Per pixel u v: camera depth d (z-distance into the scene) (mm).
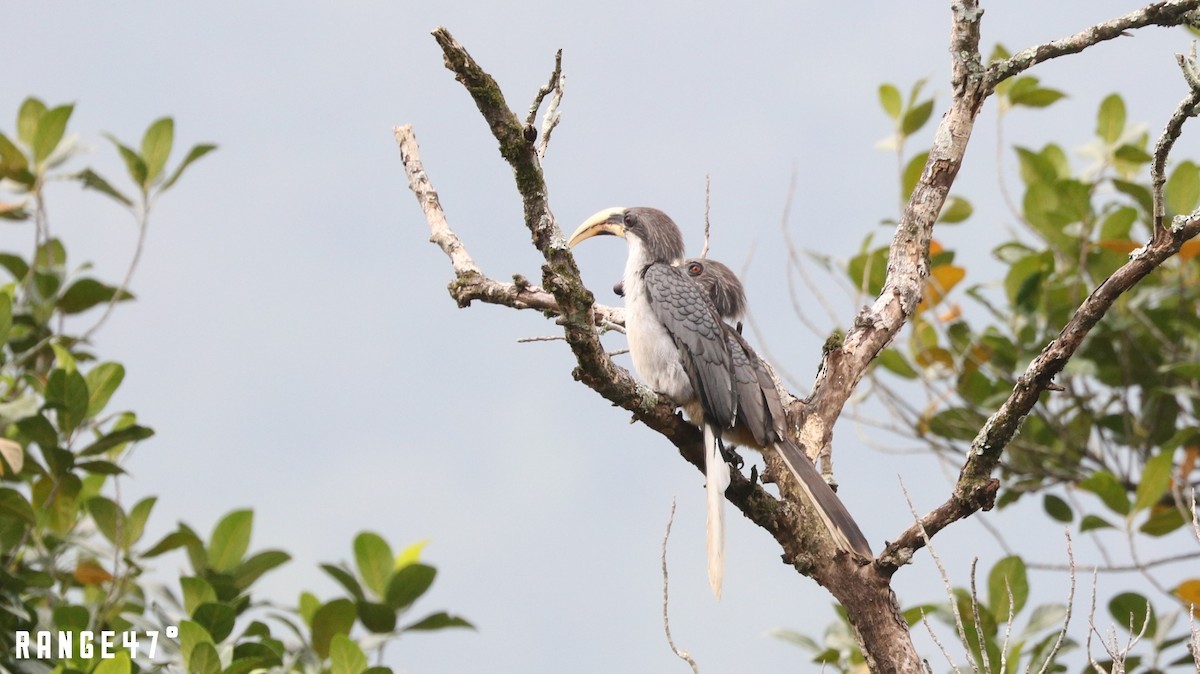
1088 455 14242
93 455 11211
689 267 11086
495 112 7801
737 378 9484
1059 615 10367
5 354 12750
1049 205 14359
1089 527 12125
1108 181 14953
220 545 11367
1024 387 7750
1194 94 7289
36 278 13008
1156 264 7508
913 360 14578
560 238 7973
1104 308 7586
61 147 13391
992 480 7941
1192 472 13672
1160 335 13820
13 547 10992
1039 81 13586
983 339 14328
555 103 8234
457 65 7723
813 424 9133
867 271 12164
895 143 13961
